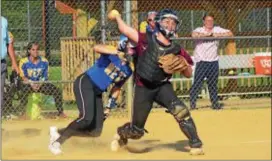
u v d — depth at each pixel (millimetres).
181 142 15844
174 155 13469
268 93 26922
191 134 13422
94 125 14164
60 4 27859
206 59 23297
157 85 13383
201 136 17156
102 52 13734
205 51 23266
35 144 15664
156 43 13148
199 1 29484
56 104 21578
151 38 13203
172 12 13203
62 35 29000
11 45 18141
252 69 27906
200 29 23453
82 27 26703
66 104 23469
